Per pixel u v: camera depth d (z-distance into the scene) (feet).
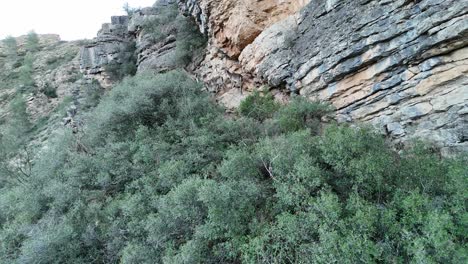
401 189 13.52
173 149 28.07
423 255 9.69
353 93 25.71
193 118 33.01
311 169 15.25
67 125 63.57
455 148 17.98
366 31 23.54
